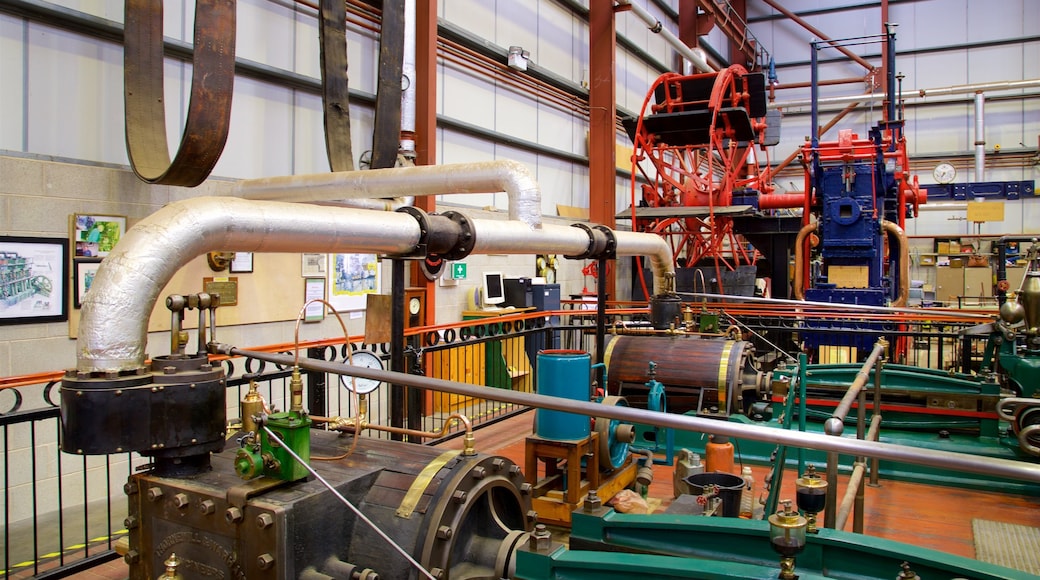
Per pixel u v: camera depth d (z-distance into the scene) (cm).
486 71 945
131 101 495
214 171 596
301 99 679
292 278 632
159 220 238
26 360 453
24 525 449
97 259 490
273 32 646
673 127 1117
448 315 847
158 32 507
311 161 691
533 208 413
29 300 452
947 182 1589
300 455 227
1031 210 1694
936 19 1769
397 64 698
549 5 1113
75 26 492
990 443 534
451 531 224
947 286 1633
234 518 207
